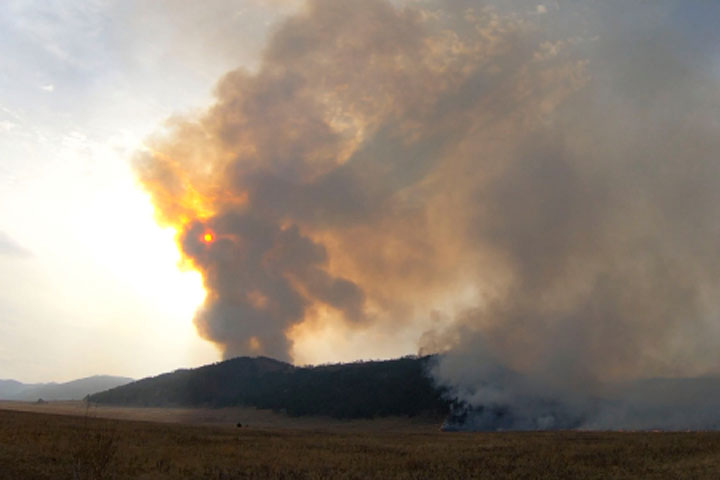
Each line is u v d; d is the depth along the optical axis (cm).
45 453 3759
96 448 3409
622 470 4162
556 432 8062
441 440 6744
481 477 3991
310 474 3969
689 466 4162
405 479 3888
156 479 3478
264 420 13250
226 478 3731
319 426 12012
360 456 5006
